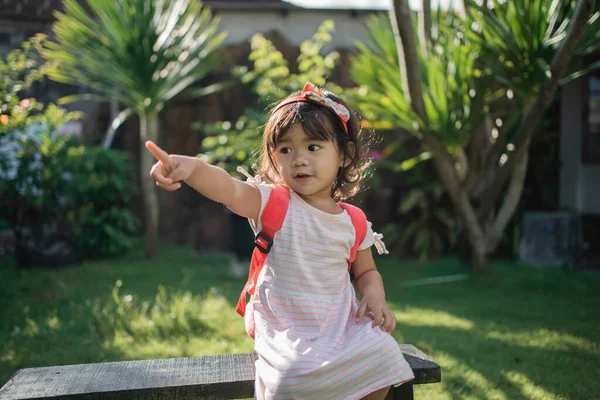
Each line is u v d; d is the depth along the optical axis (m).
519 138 5.05
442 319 4.22
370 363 1.63
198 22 6.97
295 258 1.75
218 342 3.52
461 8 5.40
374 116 5.91
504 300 4.89
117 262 6.71
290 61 8.07
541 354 3.36
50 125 6.22
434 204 7.62
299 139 1.74
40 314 4.23
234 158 7.05
